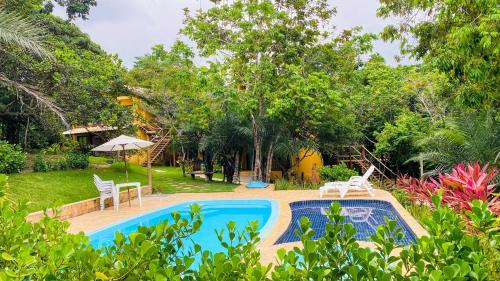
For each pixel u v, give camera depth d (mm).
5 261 1874
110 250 1910
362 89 20906
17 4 13531
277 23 16391
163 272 1590
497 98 8406
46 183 11578
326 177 17109
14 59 12242
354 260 1770
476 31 6812
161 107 20781
